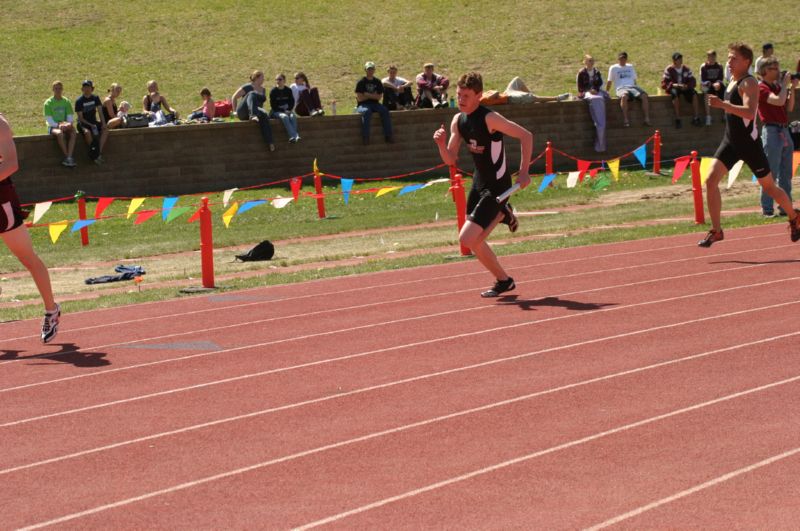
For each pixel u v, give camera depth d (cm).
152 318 1623
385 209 3600
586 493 776
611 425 946
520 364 1197
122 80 5628
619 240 2370
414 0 7200
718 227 1948
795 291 1582
